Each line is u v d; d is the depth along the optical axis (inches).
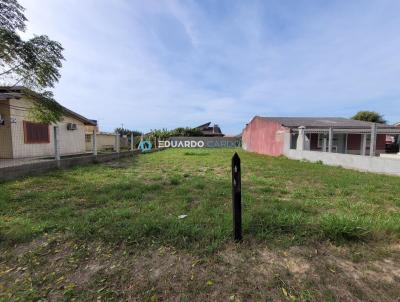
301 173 347.9
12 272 93.7
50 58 307.6
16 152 433.1
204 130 2059.5
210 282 85.1
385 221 133.3
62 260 101.1
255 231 121.2
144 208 164.9
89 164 445.4
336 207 173.2
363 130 652.1
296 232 120.3
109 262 98.9
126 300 77.6
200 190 222.7
